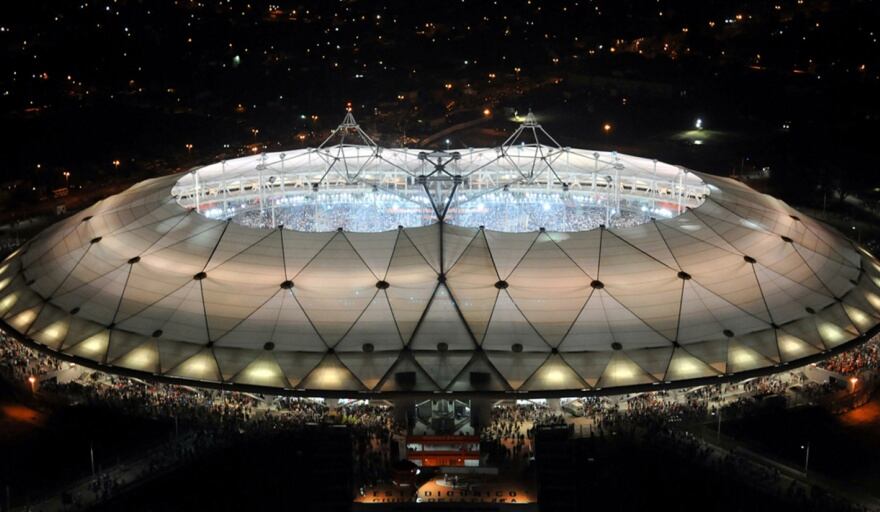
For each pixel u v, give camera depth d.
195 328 102.69
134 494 89.12
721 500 87.44
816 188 186.25
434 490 90.06
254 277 106.94
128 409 103.12
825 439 98.56
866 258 128.25
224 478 90.69
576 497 86.94
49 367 110.38
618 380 99.25
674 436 97.62
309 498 86.38
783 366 102.50
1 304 115.56
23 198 183.88
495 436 98.44
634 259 109.19
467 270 107.06
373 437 98.56
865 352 112.69
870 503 87.81
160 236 115.44
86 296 109.38
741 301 106.69
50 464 94.50
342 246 110.19
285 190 145.25
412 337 101.19
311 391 98.31
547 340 101.00
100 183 196.38
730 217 120.62
